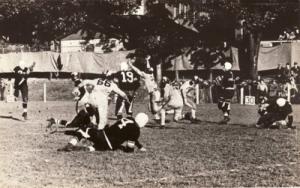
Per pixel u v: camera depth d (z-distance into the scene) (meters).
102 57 40.88
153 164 11.32
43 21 43.25
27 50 47.44
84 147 13.29
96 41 45.75
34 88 41.16
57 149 13.30
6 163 11.41
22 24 45.19
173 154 12.69
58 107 30.53
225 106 20.70
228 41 40.66
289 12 38.06
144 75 20.33
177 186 9.25
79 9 42.47
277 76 37.47
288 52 39.16
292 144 14.48
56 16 43.22
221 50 40.16
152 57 40.78
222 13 38.03
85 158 12.05
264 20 37.50
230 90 20.73
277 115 18.72
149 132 17.64
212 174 10.29
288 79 35.09
